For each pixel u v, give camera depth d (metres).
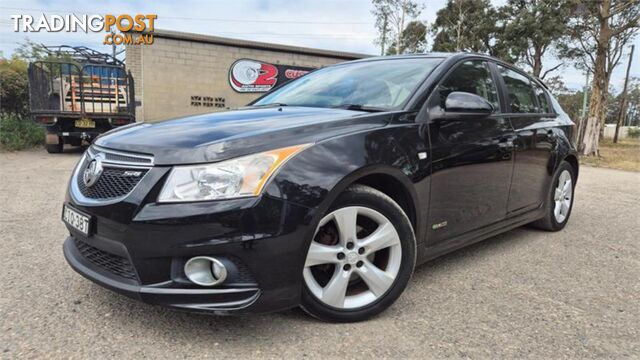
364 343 2.32
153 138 2.33
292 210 2.16
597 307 2.86
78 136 10.86
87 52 11.89
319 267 2.50
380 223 2.54
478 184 3.22
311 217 2.21
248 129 2.37
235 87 18.11
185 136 2.30
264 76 18.52
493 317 2.66
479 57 3.67
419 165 2.71
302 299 2.34
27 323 2.43
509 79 3.97
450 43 30.31
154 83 16.97
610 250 4.09
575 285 3.21
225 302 2.12
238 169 2.11
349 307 2.49
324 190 2.25
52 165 8.76
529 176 3.91
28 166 8.54
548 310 2.79
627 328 2.59
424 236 2.85
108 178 2.31
